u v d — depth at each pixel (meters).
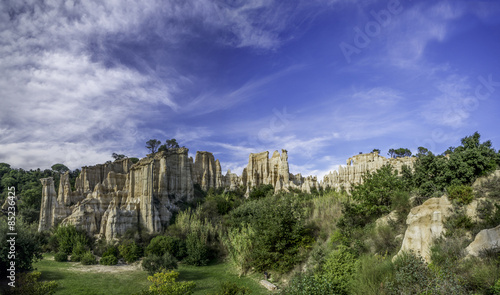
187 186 85.38
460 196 24.98
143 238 59.38
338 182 94.25
